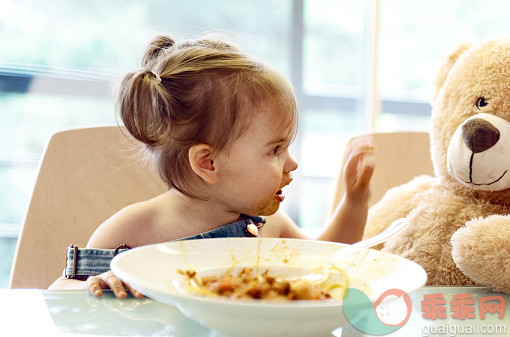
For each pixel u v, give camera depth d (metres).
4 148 2.02
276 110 0.82
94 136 1.00
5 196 2.03
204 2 2.16
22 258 0.92
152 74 0.85
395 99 2.42
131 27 2.09
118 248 0.84
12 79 2.01
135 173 1.01
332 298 0.51
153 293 0.44
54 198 0.96
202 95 0.83
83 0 2.05
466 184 0.80
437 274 0.82
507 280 0.63
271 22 2.26
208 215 0.90
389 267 0.56
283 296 0.49
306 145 2.34
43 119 2.04
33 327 0.50
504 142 0.75
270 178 0.83
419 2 2.41
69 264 0.83
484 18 2.43
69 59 2.05
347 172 1.02
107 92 2.07
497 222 0.67
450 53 0.92
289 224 1.12
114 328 0.50
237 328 0.43
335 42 2.35
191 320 0.53
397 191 1.01
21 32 2.01
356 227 1.03
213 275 0.57
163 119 0.83
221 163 0.83
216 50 0.87
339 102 2.38
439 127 0.88
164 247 0.58
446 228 0.84
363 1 2.35
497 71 0.80
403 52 2.42
